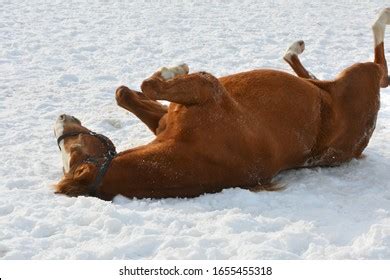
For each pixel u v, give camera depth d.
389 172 7.38
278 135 6.88
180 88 6.43
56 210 6.14
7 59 12.55
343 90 7.32
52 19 15.99
